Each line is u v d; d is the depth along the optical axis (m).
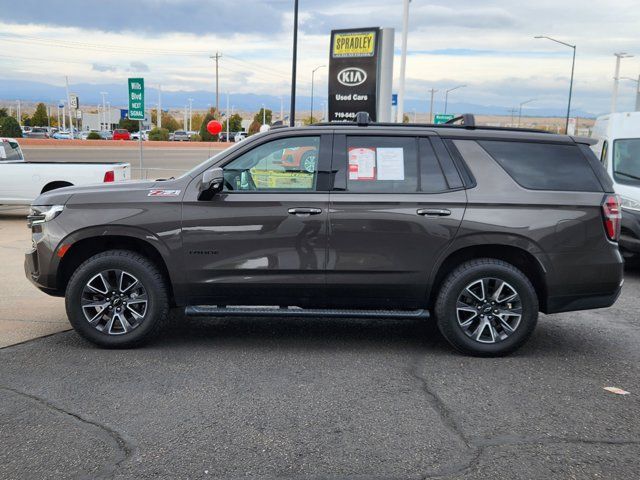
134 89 15.88
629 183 9.73
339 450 3.71
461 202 5.36
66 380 4.79
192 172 5.54
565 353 5.67
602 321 6.87
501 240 5.34
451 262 5.55
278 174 5.48
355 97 18.88
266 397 4.51
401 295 5.48
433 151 5.50
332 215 5.36
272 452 3.68
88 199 5.48
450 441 3.85
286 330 6.31
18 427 3.97
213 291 5.48
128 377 4.88
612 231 5.44
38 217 5.60
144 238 5.40
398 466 3.54
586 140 5.62
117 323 5.61
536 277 5.61
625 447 3.80
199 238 5.40
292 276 5.42
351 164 5.47
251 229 5.38
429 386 4.77
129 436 3.87
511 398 4.55
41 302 7.21
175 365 5.17
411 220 5.35
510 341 5.44
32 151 43.47
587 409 4.37
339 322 6.67
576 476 3.45
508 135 5.59
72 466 3.49
